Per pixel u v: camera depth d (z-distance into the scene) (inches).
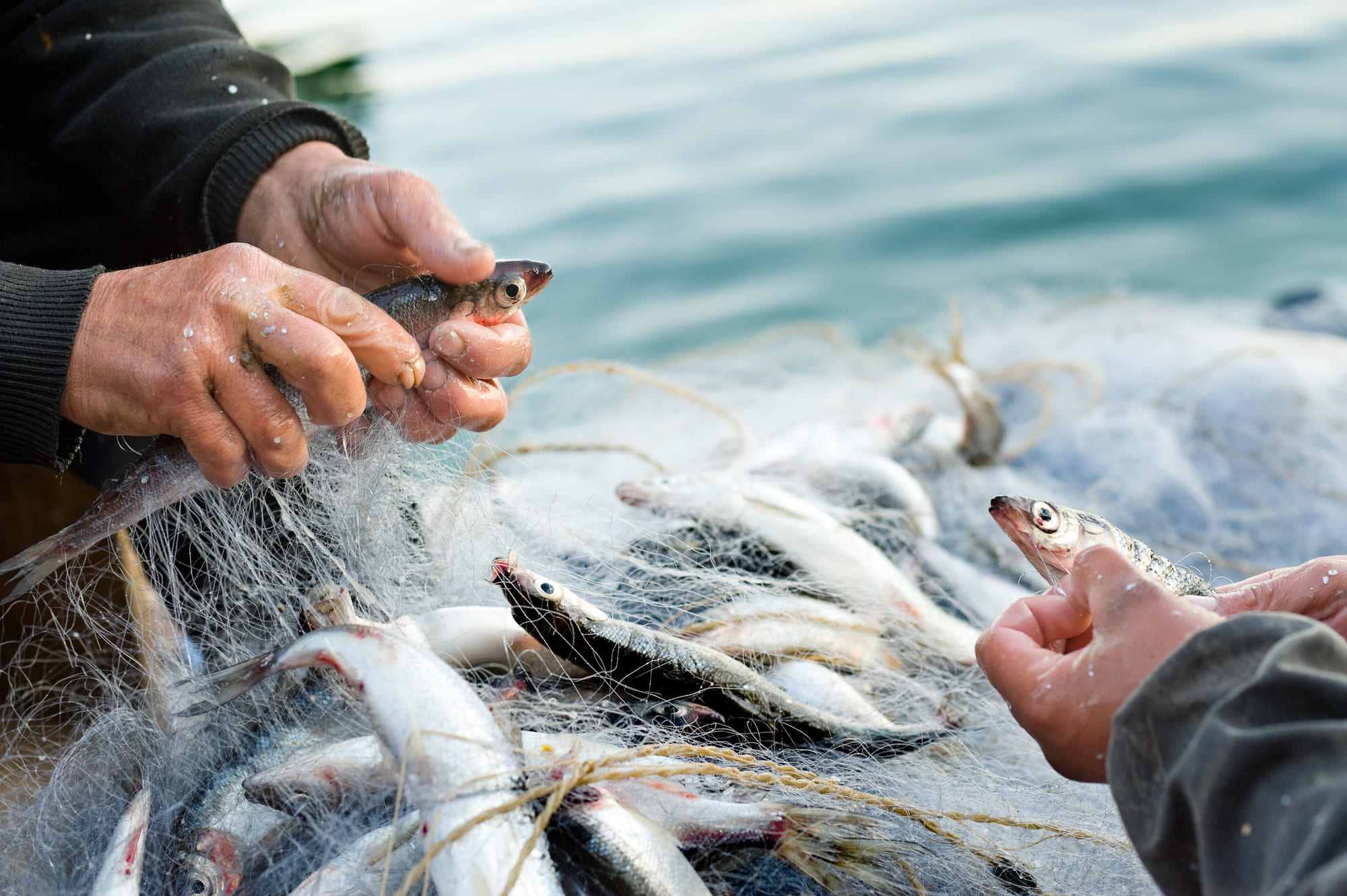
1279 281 100.5
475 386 35.0
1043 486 49.3
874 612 40.1
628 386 64.9
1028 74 161.5
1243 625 27.7
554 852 30.6
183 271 32.9
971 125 145.4
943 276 109.0
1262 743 26.6
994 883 32.6
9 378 32.9
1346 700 26.7
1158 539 46.4
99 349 32.8
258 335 32.3
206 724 34.8
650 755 32.8
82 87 40.2
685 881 31.0
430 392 34.7
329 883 31.4
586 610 34.8
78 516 44.0
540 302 111.1
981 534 46.9
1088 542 34.2
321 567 36.3
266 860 32.6
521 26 210.7
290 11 217.3
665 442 53.7
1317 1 172.4
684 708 34.8
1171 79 150.6
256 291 32.6
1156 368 59.1
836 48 184.1
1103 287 101.6
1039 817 34.3
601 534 41.2
